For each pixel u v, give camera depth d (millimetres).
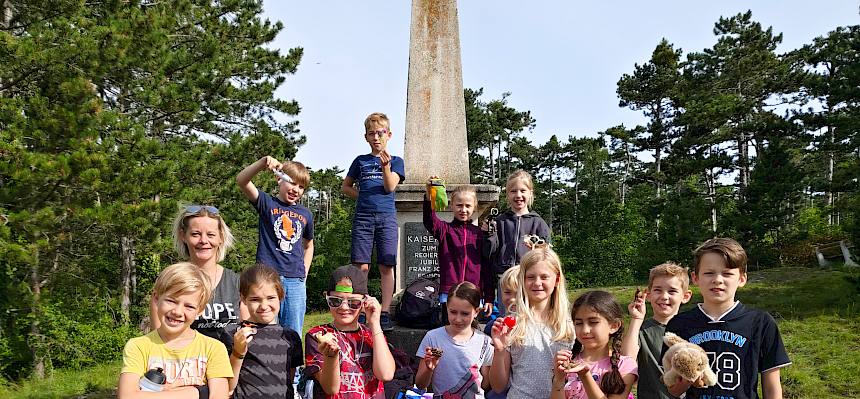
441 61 7773
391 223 6219
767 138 25562
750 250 22016
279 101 17141
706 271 3139
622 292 16844
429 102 7691
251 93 15836
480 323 5676
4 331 12102
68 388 10406
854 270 16312
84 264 15156
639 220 31875
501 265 5488
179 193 11297
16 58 9859
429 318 6074
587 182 48688
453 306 3955
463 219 5703
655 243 26531
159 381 2922
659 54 34719
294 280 4926
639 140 35219
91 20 11328
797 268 18594
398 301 6855
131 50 10516
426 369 3711
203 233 3805
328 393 3357
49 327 12867
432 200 5703
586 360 3406
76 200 10562
